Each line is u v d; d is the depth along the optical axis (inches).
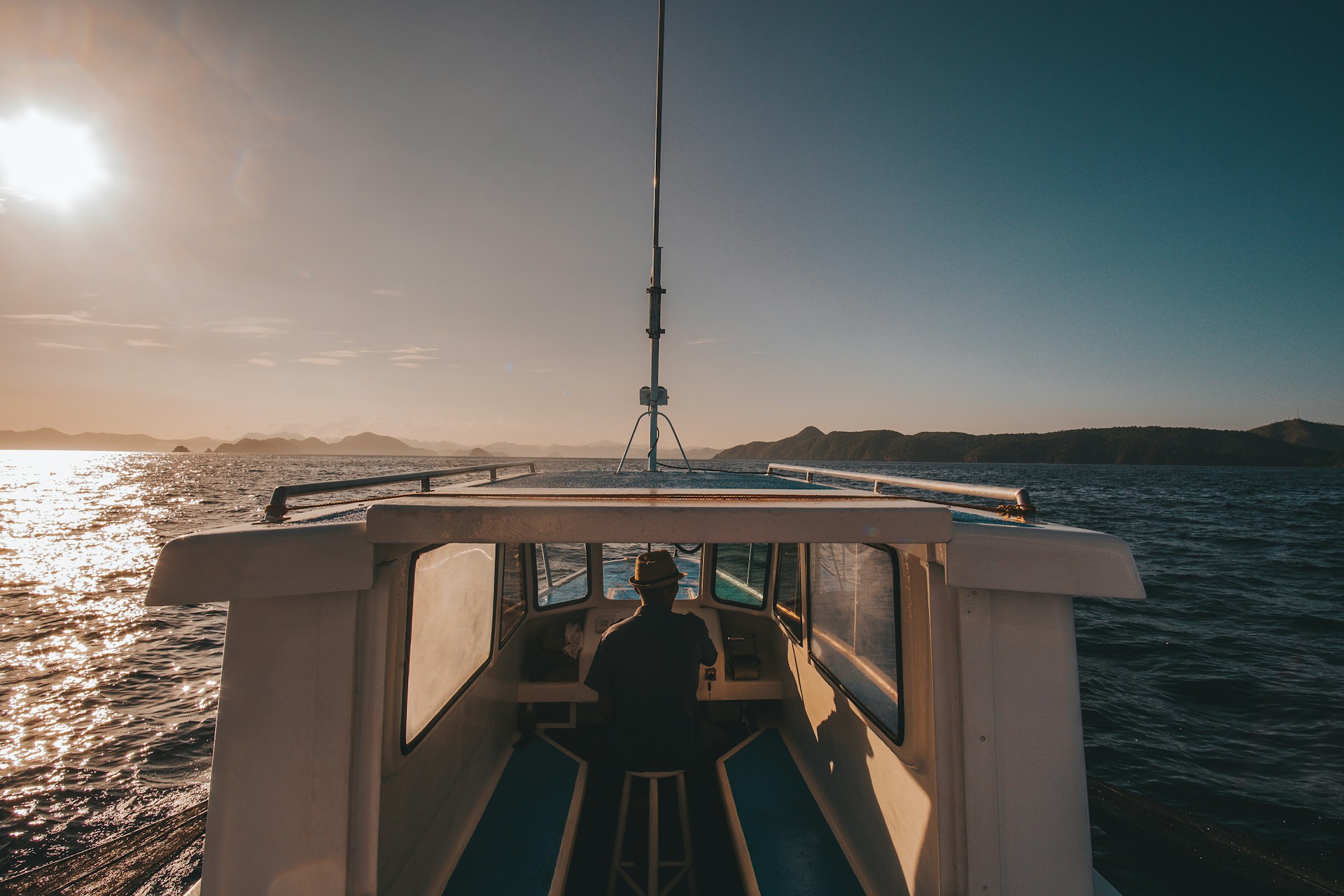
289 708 61.2
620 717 114.0
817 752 120.6
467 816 104.5
